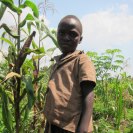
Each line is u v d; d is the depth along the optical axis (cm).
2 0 159
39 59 186
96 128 263
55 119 119
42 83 192
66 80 120
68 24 122
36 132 196
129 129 280
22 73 168
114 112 342
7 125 158
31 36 157
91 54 418
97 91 412
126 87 380
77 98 118
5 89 165
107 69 417
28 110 163
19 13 164
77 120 117
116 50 416
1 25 161
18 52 163
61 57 129
